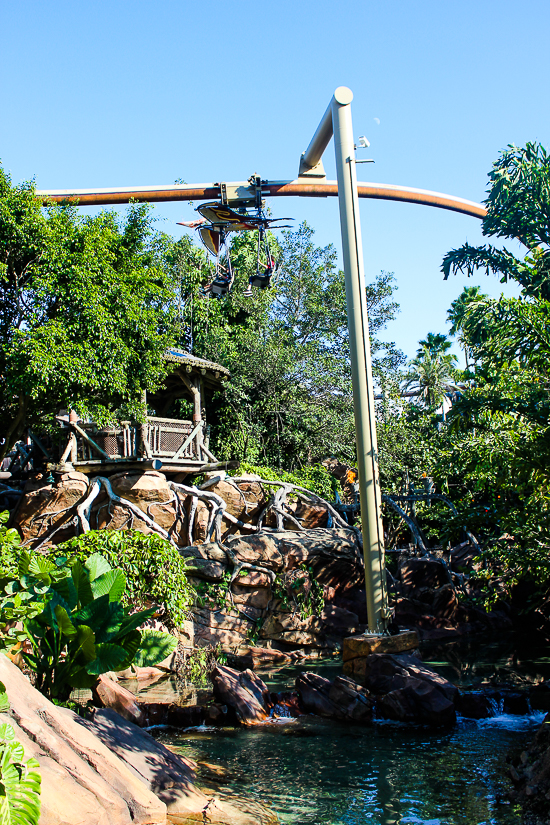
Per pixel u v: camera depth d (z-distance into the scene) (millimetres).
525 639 20172
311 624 18422
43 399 15555
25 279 15109
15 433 16297
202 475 22188
